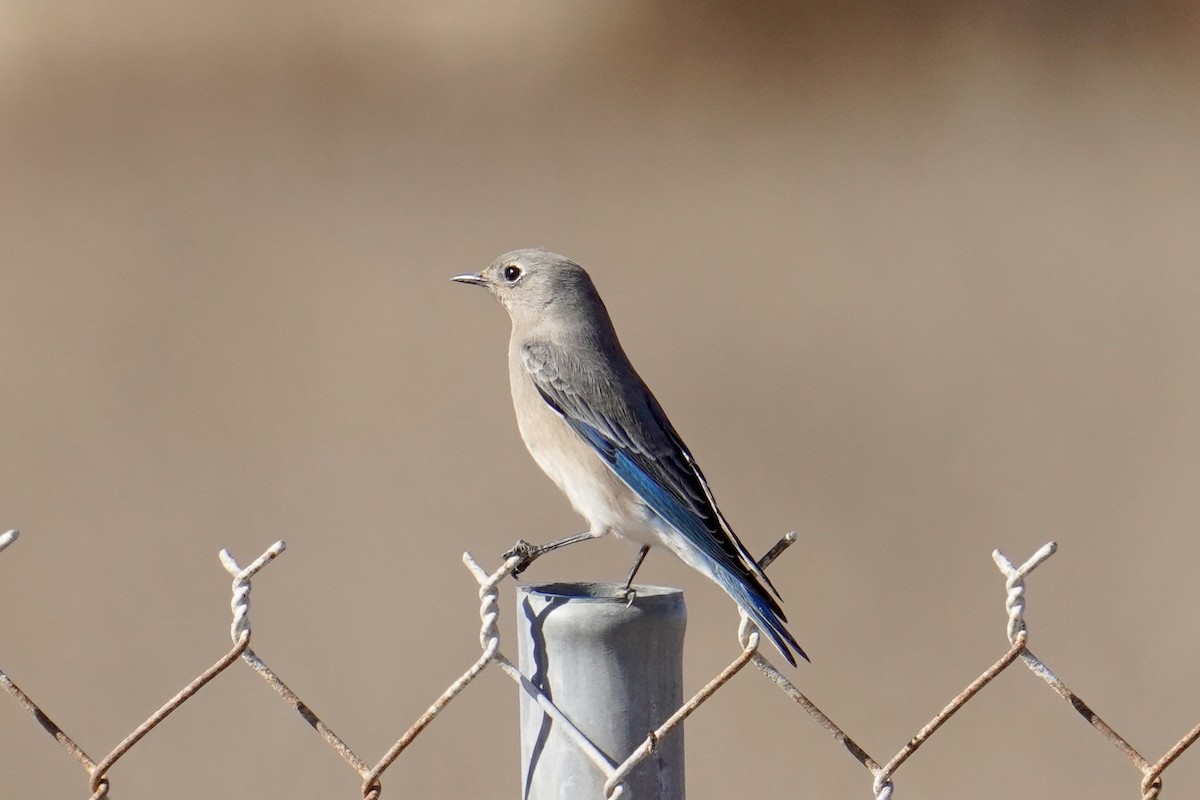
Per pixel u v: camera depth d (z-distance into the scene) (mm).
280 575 12953
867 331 19641
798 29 30922
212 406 17109
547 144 27516
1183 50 28859
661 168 26469
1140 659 11625
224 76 29969
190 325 19703
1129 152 25562
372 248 22719
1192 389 17703
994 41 29594
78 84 29359
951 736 10711
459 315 19984
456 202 24875
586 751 4109
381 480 15086
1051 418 16891
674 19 32031
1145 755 10562
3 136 27641
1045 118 27328
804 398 17375
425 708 10875
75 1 30859
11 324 19750
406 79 30094
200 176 26000
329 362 18516
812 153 26719
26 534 13797
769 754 10383
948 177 25375
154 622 12094
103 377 17969
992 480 15242
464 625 12000
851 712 10867
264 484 15008
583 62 30672
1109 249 22266
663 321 20094
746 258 22500
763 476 15289
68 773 10164
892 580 12961
